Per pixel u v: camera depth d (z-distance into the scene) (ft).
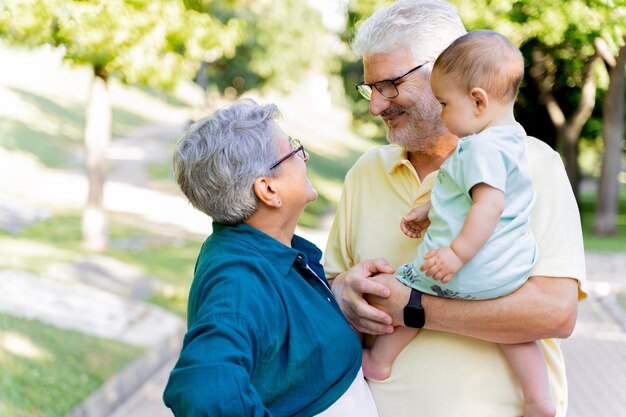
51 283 33.22
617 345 30.91
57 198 57.00
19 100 93.45
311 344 7.31
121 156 86.07
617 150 59.31
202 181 7.49
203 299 7.07
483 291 7.48
